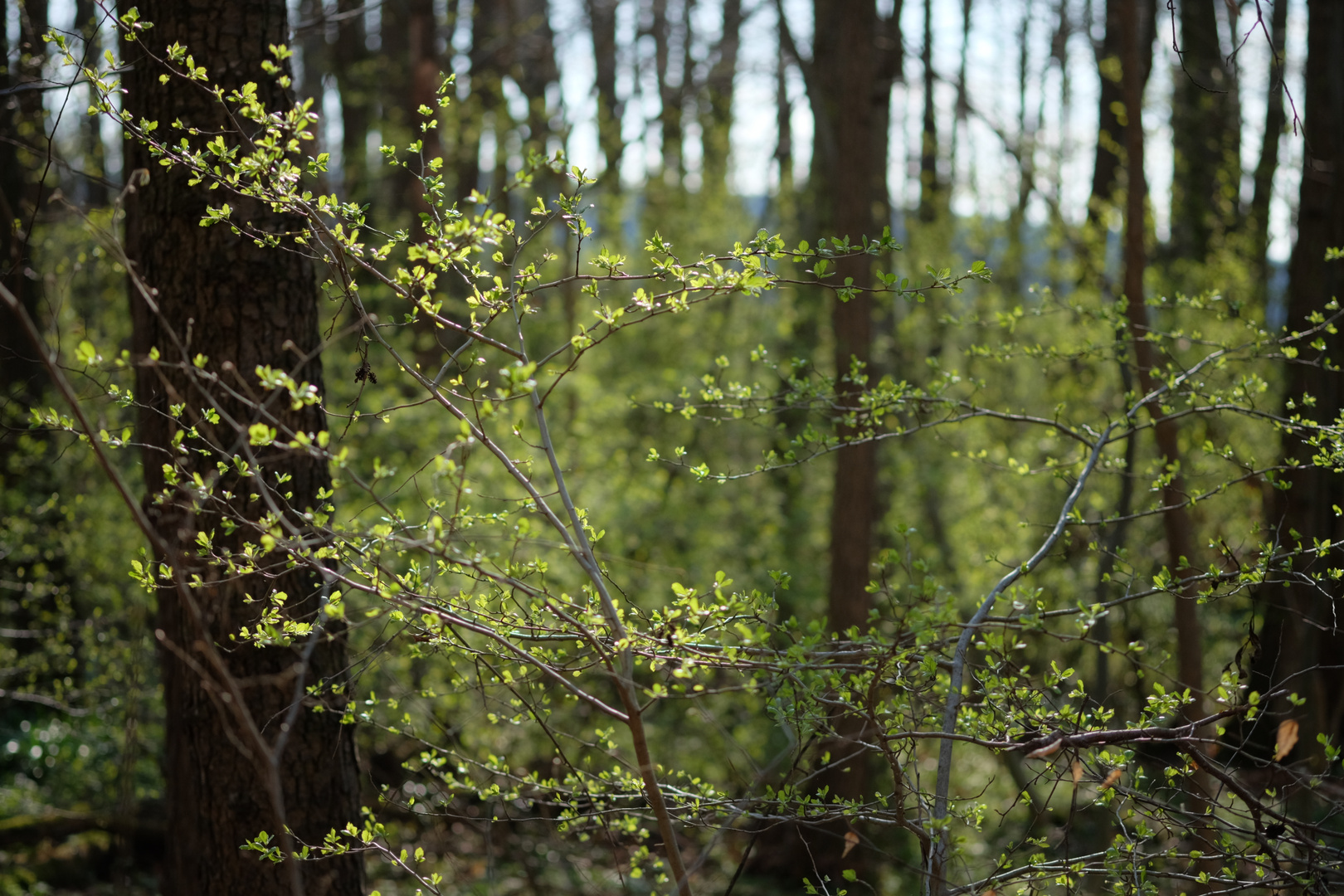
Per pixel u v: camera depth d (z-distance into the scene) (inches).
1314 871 104.9
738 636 126.4
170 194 147.1
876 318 403.5
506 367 85.0
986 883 110.3
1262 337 150.7
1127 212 245.8
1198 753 106.2
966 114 509.0
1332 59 251.1
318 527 102.5
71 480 283.7
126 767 157.9
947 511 467.8
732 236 495.8
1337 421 137.9
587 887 208.2
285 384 89.0
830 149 446.6
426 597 107.4
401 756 246.2
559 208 107.8
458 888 215.3
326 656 149.6
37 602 287.6
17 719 319.6
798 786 121.0
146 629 243.1
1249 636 118.5
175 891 166.4
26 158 272.8
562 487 108.2
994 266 467.8
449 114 426.0
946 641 117.0
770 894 315.6
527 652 112.9
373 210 390.0
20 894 248.1
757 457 426.9
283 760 146.2
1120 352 180.7
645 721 323.3
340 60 506.3
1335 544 119.5
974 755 347.6
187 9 145.3
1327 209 241.3
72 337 269.4
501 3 585.9
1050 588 298.2
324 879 148.3
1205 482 271.9
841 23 357.7
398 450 308.8
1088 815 220.1
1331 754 111.8
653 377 432.5
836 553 345.1
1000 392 346.3
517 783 141.8
